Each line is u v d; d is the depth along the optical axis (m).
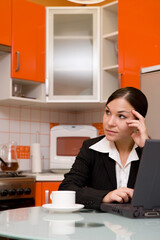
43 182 2.63
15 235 0.79
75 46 3.04
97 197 1.19
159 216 1.06
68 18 3.05
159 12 2.78
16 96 2.93
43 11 3.02
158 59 2.75
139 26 2.71
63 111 3.52
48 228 0.87
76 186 1.35
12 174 2.62
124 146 1.49
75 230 0.85
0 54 2.92
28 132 3.24
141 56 2.69
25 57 2.89
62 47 3.04
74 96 2.98
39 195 2.61
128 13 2.72
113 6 2.96
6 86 2.85
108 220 1.00
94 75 2.99
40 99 3.01
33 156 3.03
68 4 3.51
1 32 2.77
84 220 0.99
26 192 2.53
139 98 1.41
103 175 1.48
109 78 3.03
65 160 3.09
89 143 1.57
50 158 3.11
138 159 1.44
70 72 3.03
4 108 3.09
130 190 1.19
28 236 0.78
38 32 2.98
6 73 2.86
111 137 1.39
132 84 2.66
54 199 1.14
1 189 2.41
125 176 1.47
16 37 2.84
